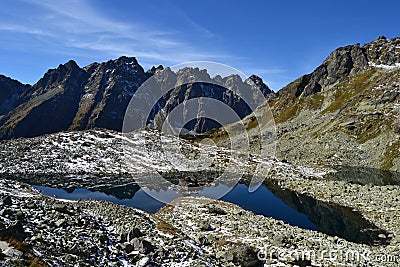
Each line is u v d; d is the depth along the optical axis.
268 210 46.97
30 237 16.30
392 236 35.06
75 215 23.30
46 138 97.50
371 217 42.88
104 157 84.94
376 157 97.38
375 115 117.06
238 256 22.70
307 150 111.69
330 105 158.62
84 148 90.88
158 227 26.75
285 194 58.91
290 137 128.75
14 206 21.38
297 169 85.06
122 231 22.19
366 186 58.03
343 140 111.38
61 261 14.85
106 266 16.78
